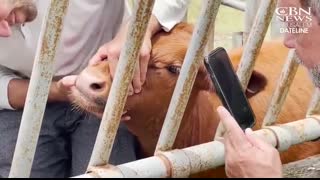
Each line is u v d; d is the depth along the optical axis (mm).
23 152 1208
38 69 1153
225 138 1371
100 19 2074
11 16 1610
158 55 1843
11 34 1798
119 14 2137
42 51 1141
